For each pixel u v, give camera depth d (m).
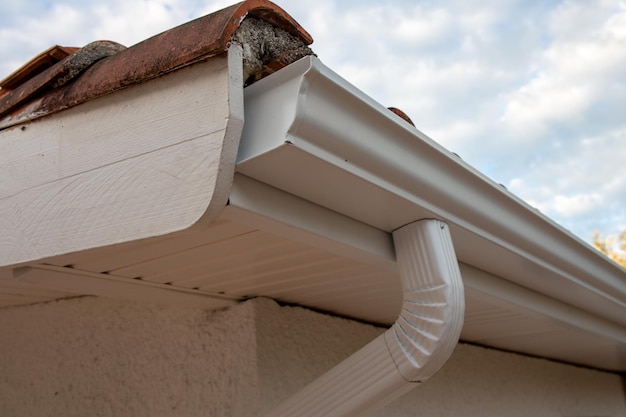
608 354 3.35
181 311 1.77
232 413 1.60
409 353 1.23
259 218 1.03
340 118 0.97
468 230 1.36
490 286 1.73
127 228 0.96
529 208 1.48
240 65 0.94
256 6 0.98
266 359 1.64
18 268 1.17
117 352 1.84
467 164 1.26
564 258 1.74
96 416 1.81
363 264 1.48
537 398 3.24
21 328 2.04
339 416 1.28
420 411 2.31
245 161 0.96
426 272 1.25
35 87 1.13
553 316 2.08
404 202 1.18
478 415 2.66
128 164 0.99
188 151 0.92
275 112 0.94
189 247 1.22
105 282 1.34
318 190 1.09
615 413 4.29
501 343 2.83
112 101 1.04
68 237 1.04
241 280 1.51
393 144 1.08
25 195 1.12
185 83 0.96
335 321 2.01
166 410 1.71
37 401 1.94
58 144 1.10
